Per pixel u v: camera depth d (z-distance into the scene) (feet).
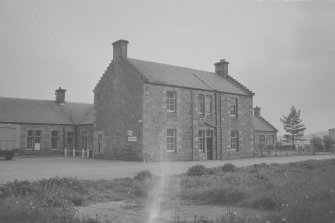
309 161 80.23
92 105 162.30
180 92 111.86
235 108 130.72
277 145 195.00
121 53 112.78
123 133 108.58
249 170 65.77
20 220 27.04
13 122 130.52
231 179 52.80
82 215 30.83
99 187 45.55
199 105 118.11
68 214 29.01
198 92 117.08
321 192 34.96
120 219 30.68
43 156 135.44
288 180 47.80
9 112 134.51
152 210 34.86
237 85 139.33
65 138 143.54
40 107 146.92
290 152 175.63
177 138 109.40
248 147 133.08
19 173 63.41
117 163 93.35
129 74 108.27
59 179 45.01
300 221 26.11
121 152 108.78
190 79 121.70
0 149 110.32
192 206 36.65
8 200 33.86
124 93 109.60
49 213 28.81
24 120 133.59
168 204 37.91
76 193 40.91
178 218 29.22
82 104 164.35
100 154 117.50
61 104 155.84
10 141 113.19
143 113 102.22
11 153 112.78
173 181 50.98
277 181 48.11
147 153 102.01
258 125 190.19
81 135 144.56
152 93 104.58
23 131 133.08
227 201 37.96
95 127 120.47
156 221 29.78
